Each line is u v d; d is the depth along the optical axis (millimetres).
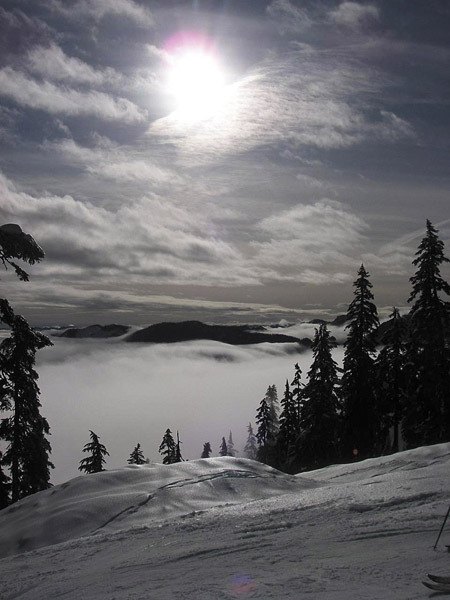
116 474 17453
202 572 7332
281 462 50000
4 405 26828
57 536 14172
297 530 9281
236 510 12617
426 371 36188
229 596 5695
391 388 39656
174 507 15055
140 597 6297
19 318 26797
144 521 14188
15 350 27203
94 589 7484
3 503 28609
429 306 36094
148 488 16250
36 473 29359
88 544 11648
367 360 39875
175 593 6184
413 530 7961
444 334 36000
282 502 12820
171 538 10594
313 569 6457
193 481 16734
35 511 15719
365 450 39719
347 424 40031
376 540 7691
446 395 35938
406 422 37594
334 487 14438
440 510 8906
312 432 41281
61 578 8891
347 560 6727
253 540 9016
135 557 9391
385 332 40281
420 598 4820
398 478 13812
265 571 6754
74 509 15055
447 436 35938
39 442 29344
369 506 10211
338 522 9352
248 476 17500
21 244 21578
